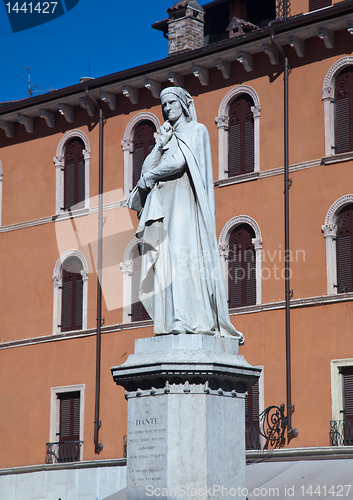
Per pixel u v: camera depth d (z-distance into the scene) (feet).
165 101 68.85
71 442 189.67
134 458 63.31
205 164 67.26
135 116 192.44
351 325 157.79
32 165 208.03
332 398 157.99
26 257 205.36
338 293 160.97
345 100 165.68
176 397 62.54
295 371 162.61
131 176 192.75
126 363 64.44
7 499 192.95
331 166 164.04
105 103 197.67
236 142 178.50
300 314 163.53
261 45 171.94
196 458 61.67
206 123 181.47
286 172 168.14
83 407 190.08
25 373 200.54
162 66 183.93
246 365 64.49
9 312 206.18
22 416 199.21
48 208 203.82
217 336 65.31
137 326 185.16
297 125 169.07
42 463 194.18
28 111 205.36
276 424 162.30
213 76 181.68
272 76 173.47
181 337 63.87
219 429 63.10
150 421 63.10
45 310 200.54
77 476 184.14
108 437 185.47
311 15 163.43
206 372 62.28
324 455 153.48
